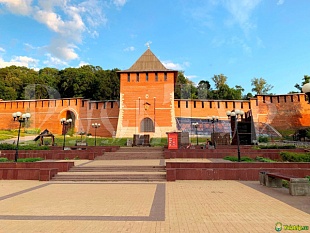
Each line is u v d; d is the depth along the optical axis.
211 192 9.16
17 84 58.88
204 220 5.75
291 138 37.28
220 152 19.88
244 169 12.05
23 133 42.38
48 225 5.46
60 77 62.66
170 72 38.56
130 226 5.36
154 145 30.34
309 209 6.72
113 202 7.62
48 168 13.16
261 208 6.83
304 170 11.49
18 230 5.15
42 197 8.45
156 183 11.43
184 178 12.20
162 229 5.15
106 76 58.62
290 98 42.31
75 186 10.75
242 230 5.07
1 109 46.19
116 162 17.77
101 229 5.17
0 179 12.65
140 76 38.78
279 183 10.16
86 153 20.02
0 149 21.89
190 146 25.16
